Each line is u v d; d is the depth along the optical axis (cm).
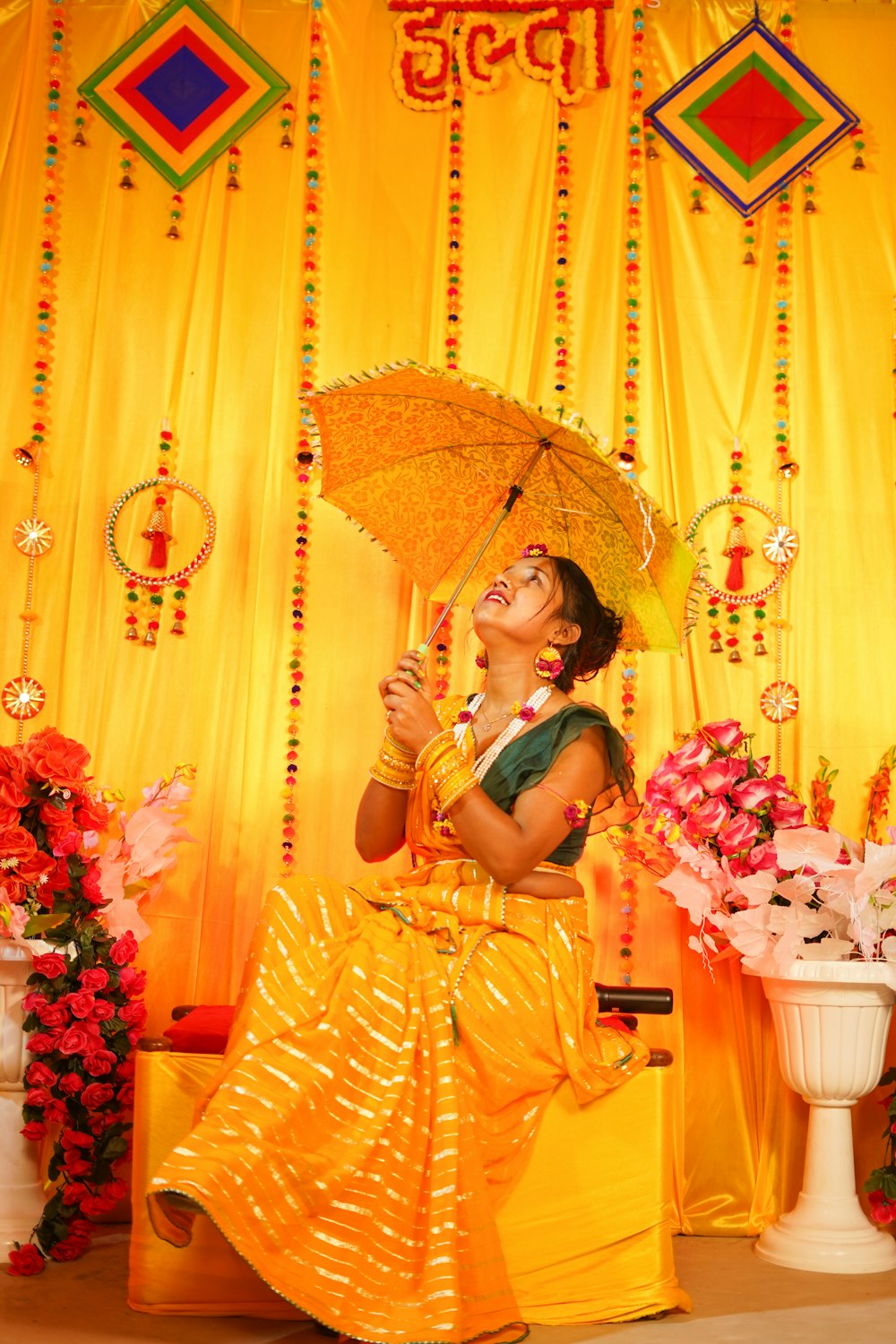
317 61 389
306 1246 222
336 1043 240
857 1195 343
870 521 373
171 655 370
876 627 369
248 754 363
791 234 385
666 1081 263
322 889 270
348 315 381
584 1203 256
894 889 313
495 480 327
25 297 379
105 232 384
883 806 357
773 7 389
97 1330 238
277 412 376
